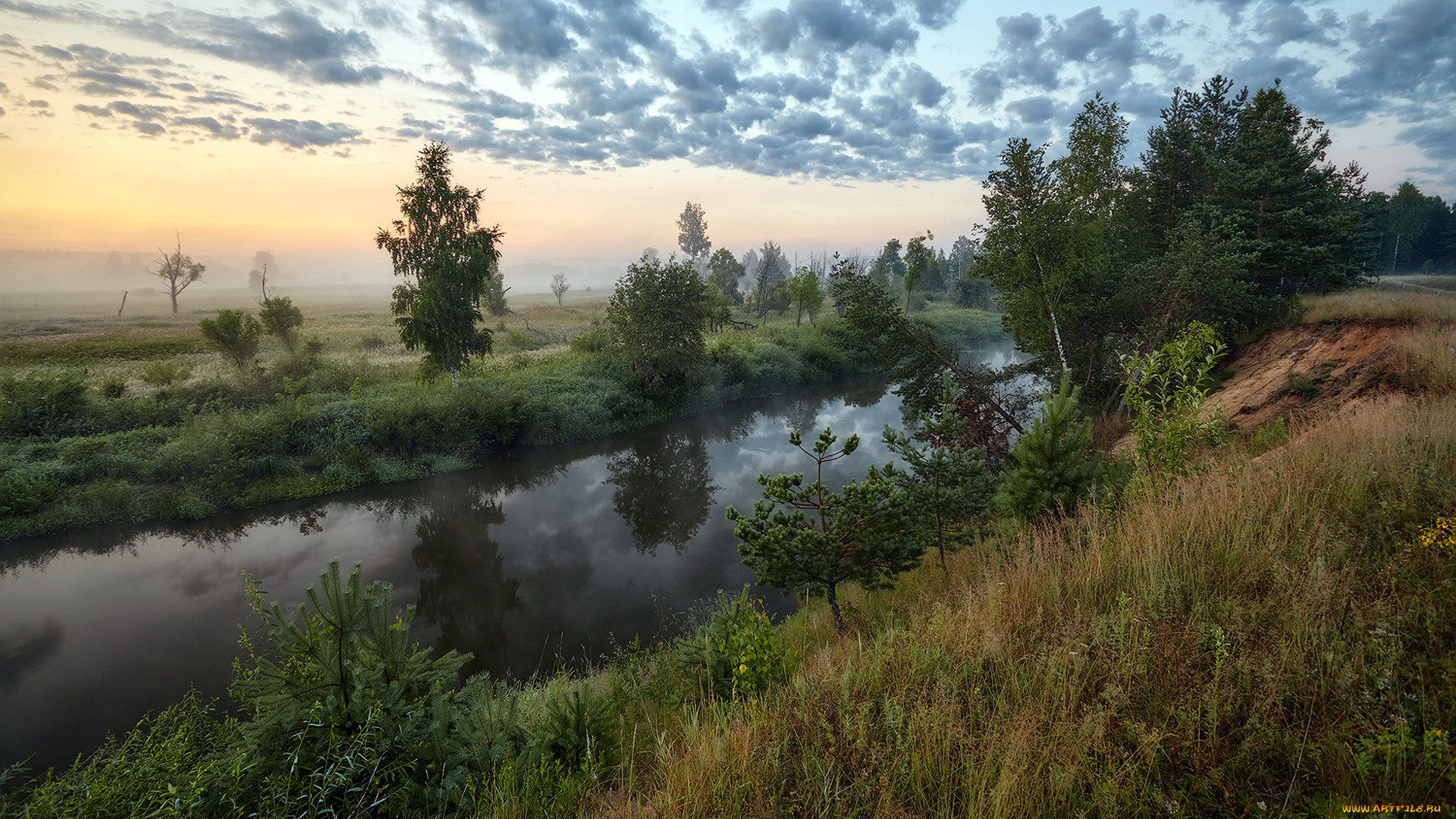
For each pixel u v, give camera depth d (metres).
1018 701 3.32
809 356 42.09
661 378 31.55
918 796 2.88
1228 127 23.36
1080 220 16.75
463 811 3.76
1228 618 3.53
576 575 14.00
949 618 4.79
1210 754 2.64
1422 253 75.62
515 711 4.98
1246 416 12.71
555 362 35.34
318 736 3.67
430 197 25.69
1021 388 18.44
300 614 3.84
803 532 7.18
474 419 24.02
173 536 16.19
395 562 14.81
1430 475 4.68
